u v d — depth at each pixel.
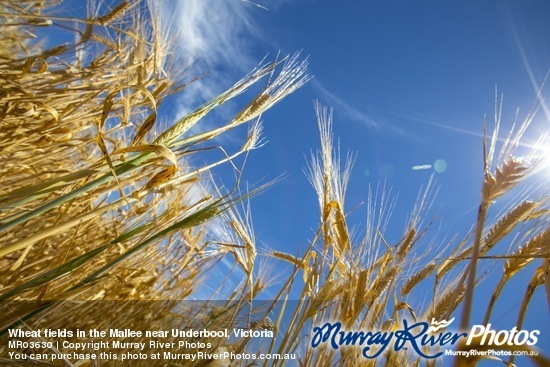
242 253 0.56
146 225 0.36
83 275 0.50
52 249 0.50
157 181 0.38
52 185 0.33
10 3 0.54
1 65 0.55
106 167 0.35
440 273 0.41
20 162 0.48
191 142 0.40
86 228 0.52
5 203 0.31
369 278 0.46
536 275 0.30
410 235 0.46
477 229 0.20
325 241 0.48
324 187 0.49
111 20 0.59
